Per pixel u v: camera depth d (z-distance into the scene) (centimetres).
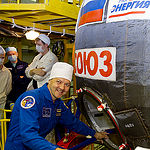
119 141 164
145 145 119
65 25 288
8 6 182
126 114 120
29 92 149
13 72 358
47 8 183
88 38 134
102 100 130
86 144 164
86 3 143
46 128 157
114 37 117
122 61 114
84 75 143
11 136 147
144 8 109
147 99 110
